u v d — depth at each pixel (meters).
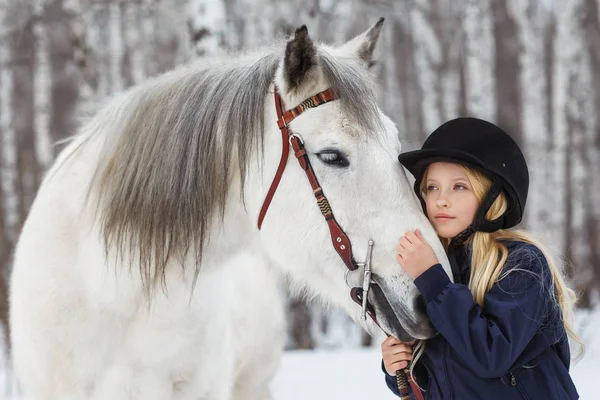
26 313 2.78
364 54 2.79
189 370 2.85
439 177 2.46
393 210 2.47
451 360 2.39
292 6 7.31
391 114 10.23
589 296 8.38
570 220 10.11
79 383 2.76
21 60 10.19
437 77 10.23
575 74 9.68
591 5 10.19
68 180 2.85
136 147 2.65
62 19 9.94
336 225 2.50
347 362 6.03
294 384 5.25
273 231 2.62
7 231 9.36
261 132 2.59
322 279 2.63
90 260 2.71
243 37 7.79
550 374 2.36
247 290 3.45
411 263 2.37
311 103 2.52
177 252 2.63
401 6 10.58
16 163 10.38
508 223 2.43
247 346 3.52
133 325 2.75
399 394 2.68
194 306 2.77
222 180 2.62
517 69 10.10
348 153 2.47
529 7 10.16
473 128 2.44
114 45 9.34
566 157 9.77
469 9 9.62
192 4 5.92
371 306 2.54
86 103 8.29
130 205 2.61
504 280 2.32
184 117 2.63
